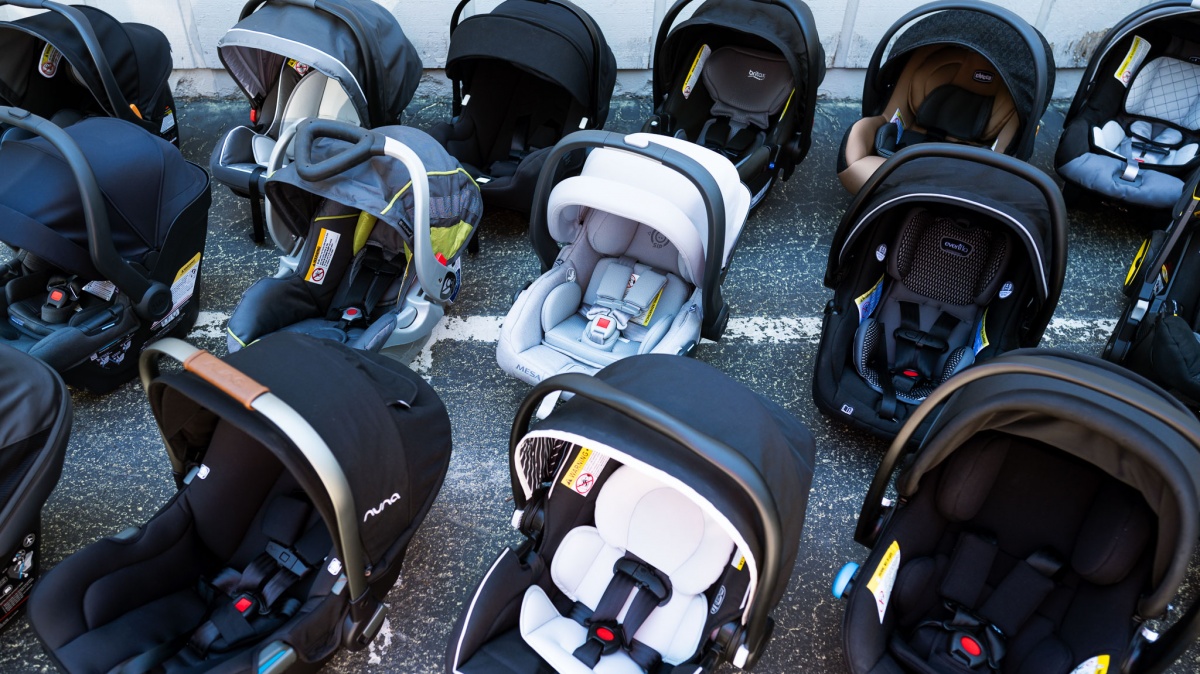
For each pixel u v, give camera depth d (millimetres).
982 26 3484
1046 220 2562
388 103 3730
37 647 2322
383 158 2779
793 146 3820
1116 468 1861
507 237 3879
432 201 2861
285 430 1738
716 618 2168
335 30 3467
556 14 3582
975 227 2992
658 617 2201
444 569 2590
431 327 3115
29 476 2121
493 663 1993
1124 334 2893
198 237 3061
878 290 3105
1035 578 2193
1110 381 1803
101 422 2975
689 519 2250
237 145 3615
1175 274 3014
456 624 2012
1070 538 2203
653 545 2240
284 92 3904
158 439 2932
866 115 4062
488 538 2680
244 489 2326
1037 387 1874
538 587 2227
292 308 3035
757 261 3746
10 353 2238
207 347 3273
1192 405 2814
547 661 2035
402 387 2229
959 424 1962
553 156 2697
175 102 4781
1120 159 3674
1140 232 3910
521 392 3148
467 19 3617
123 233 2744
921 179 2707
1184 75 3809
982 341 2949
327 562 2160
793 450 2066
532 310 2910
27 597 2342
